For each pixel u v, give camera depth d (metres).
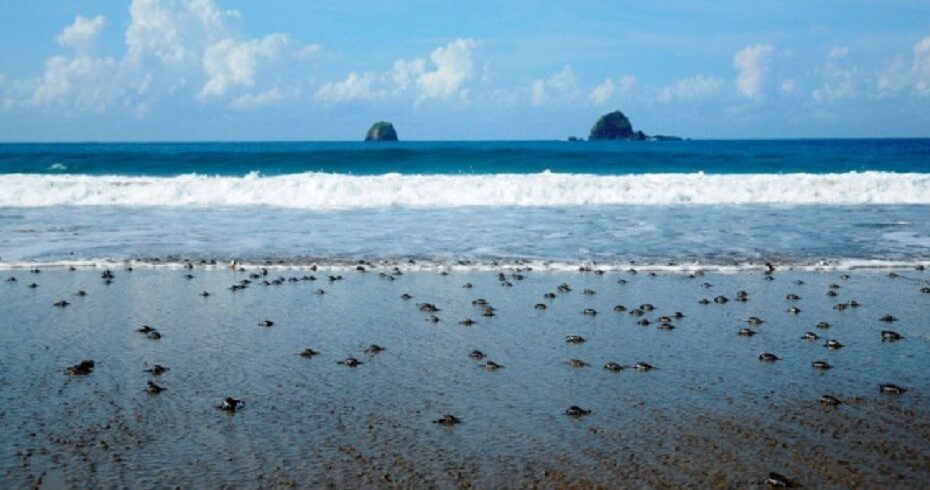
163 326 13.31
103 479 7.41
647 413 9.20
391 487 7.23
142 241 22.05
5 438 8.39
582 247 21.31
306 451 8.08
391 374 10.72
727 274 18.02
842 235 23.62
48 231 23.72
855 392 9.98
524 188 32.22
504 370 10.92
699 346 12.23
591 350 11.98
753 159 56.38
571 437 8.44
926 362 11.40
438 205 31.02
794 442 8.30
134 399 9.69
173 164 49.06
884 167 52.44
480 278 17.45
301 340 12.48
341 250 20.73
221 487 7.24
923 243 22.20
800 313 14.46
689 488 7.20
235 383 10.33
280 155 51.47
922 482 7.32
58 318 13.80
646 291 16.25
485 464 7.75
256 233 23.58
